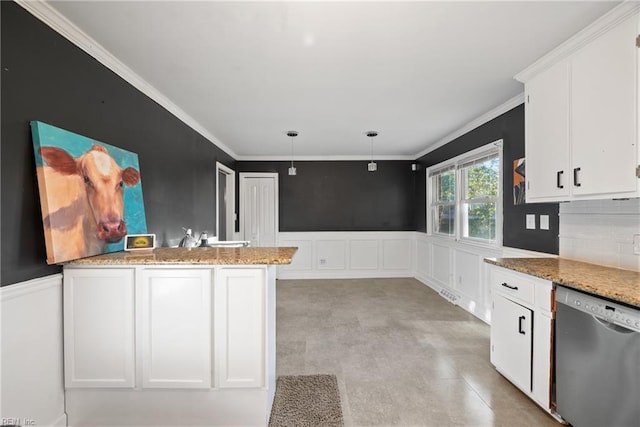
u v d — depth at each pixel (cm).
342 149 538
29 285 155
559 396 178
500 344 232
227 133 425
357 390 217
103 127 212
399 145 504
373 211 604
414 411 194
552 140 214
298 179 599
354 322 353
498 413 192
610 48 173
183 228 341
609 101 174
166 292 180
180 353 181
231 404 184
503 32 189
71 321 177
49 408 168
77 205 177
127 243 216
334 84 265
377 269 598
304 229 601
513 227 312
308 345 291
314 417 189
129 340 180
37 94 161
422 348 284
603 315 151
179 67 233
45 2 160
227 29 185
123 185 222
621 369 142
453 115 349
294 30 187
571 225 243
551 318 183
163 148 296
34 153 158
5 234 145
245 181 595
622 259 204
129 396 183
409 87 272
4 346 144
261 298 180
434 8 167
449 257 450
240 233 591
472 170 402
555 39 196
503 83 263
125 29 185
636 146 161
